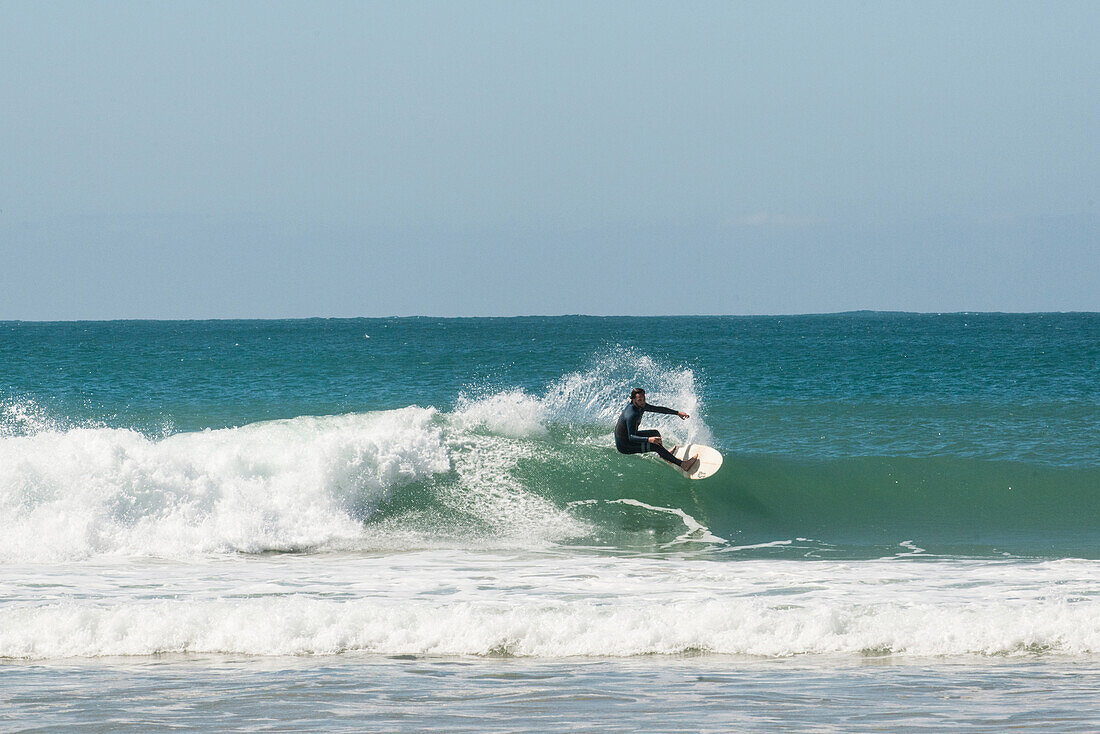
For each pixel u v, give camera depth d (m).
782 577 42.66
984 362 191.88
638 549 50.06
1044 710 24.97
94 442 53.22
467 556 48.22
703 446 65.12
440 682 28.11
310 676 28.80
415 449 58.53
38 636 32.06
